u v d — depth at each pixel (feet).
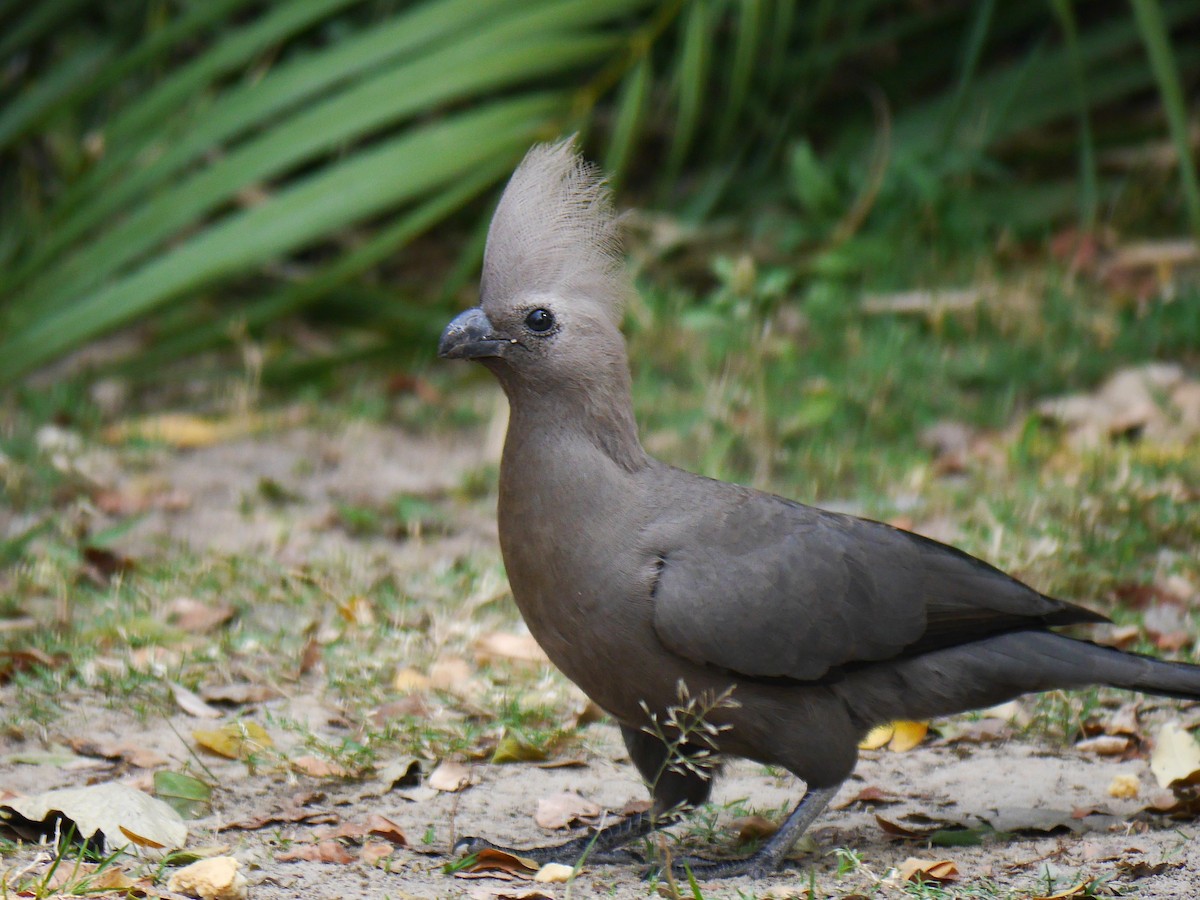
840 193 54.19
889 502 38.19
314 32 53.98
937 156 53.21
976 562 24.80
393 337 50.21
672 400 44.65
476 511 39.88
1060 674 24.18
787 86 56.59
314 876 22.06
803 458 40.57
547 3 45.62
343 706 28.73
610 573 22.80
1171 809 24.58
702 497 23.65
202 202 44.65
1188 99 58.23
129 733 27.50
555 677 29.91
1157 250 52.39
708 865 23.07
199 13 47.62
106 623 31.35
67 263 45.85
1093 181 51.34
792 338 48.26
